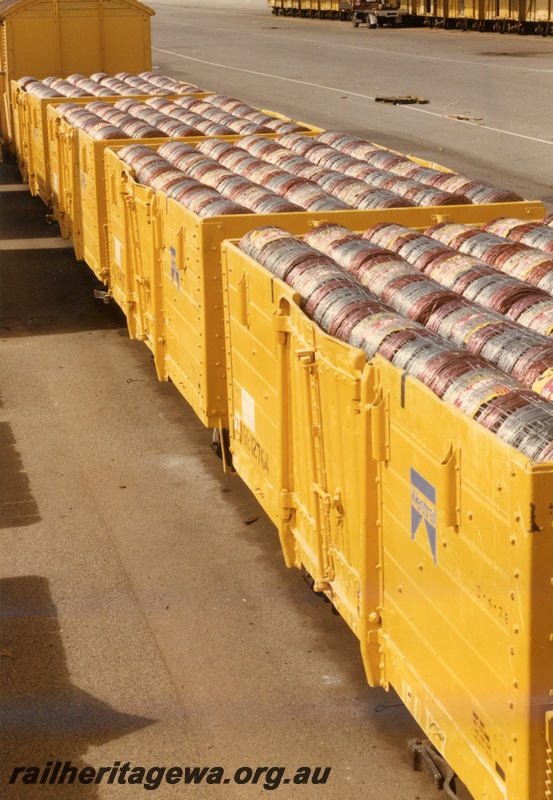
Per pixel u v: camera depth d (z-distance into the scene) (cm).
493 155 2134
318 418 484
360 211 681
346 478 458
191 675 542
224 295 636
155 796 455
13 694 526
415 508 384
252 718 507
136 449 825
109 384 966
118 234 942
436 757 459
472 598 343
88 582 632
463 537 346
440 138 2359
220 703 519
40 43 1788
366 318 482
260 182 803
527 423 364
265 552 669
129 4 1800
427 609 384
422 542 381
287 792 457
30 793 457
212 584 631
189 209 726
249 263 572
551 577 306
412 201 743
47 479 773
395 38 4909
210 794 456
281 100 3050
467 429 335
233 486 761
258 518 713
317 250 584
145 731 498
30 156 1614
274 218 665
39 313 1188
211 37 5359
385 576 430
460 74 3538
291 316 508
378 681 451
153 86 1505
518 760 322
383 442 408
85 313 1187
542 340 444
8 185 1931
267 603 610
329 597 509
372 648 447
